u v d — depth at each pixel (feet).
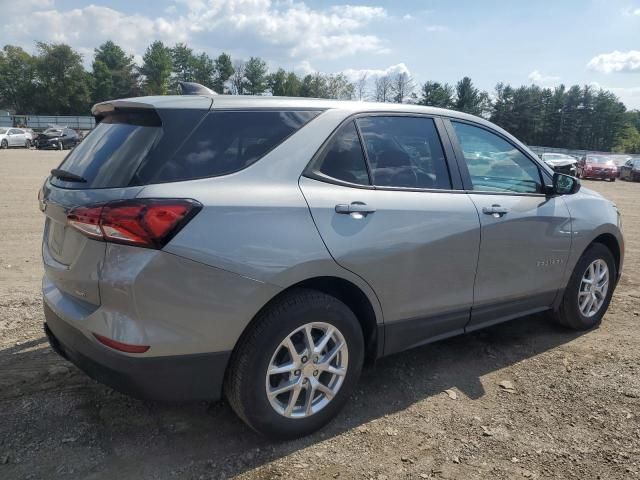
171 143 8.53
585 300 15.08
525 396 11.56
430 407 11.03
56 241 9.42
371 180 10.41
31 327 14.34
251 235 8.59
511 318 13.35
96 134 9.95
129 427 10.00
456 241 11.27
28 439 9.48
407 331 11.03
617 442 9.91
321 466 9.04
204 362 8.54
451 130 12.17
